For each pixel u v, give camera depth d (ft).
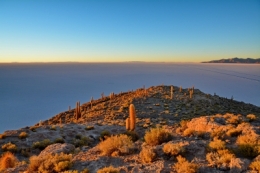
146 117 113.50
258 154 23.11
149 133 33.01
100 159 27.66
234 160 21.93
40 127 68.39
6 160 31.94
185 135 34.19
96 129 70.08
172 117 113.60
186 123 43.24
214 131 31.78
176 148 25.61
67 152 35.83
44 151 36.78
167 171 22.47
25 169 27.66
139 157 27.04
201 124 38.04
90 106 176.35
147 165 24.29
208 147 26.25
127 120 57.41
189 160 24.53
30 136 57.36
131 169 23.76
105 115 119.85
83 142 52.85
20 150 47.50
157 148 28.07
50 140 55.52
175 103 150.51
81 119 116.78
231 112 130.00
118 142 29.84
